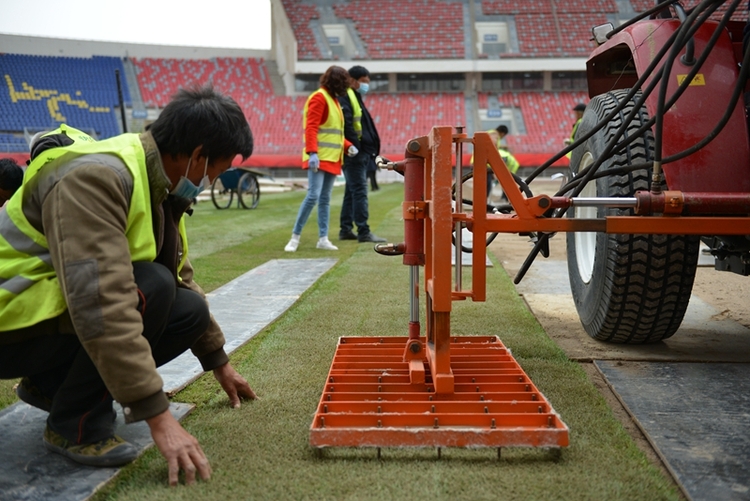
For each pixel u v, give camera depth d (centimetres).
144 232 168
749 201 210
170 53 3597
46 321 164
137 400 153
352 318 339
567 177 343
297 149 3153
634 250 256
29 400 192
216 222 954
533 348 282
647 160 257
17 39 3353
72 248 150
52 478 164
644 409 210
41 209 160
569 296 404
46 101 3195
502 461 170
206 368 210
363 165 663
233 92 3528
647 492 154
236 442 182
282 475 162
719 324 334
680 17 258
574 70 3369
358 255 571
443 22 3650
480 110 3441
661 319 272
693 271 260
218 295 405
